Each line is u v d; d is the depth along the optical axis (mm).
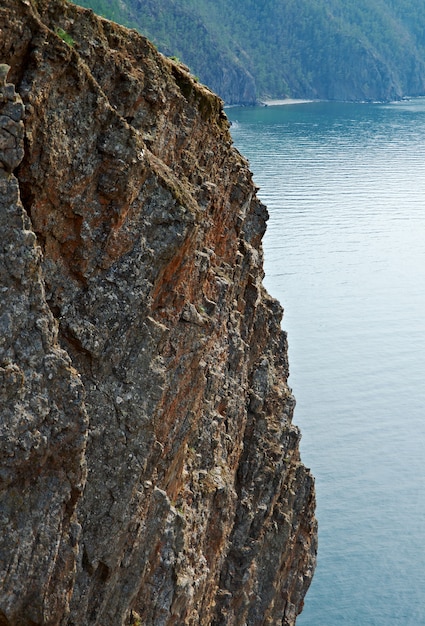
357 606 46781
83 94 15859
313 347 78750
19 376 14047
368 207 127312
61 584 15180
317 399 68500
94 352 16359
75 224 16125
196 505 23078
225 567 27750
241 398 27766
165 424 19641
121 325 16734
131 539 17734
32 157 14977
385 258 105000
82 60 16125
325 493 56188
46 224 15648
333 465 59281
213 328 21406
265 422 30500
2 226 14031
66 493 14969
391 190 138125
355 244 109625
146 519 18688
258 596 30031
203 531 23266
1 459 13914
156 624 19828
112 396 16766
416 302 90375
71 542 15367
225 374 26500
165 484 20438
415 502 55594
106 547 16859
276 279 97062
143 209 17234
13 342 14172
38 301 14438
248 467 29281
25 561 14391
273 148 175250
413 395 69312
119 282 16750
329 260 103375
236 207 27000
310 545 35688
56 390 14578
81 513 16547
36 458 14367
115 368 16812
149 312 17547
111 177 16312
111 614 17891
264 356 31906
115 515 16891
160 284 18047
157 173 17484
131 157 16453
